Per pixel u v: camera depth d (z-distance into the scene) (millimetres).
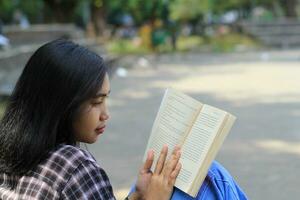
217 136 2402
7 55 14039
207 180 2549
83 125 2332
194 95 14273
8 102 2359
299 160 7789
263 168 7367
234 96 14039
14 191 2270
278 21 37219
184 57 28000
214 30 37625
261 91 14914
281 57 27234
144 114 11570
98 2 30812
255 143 8820
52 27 24531
